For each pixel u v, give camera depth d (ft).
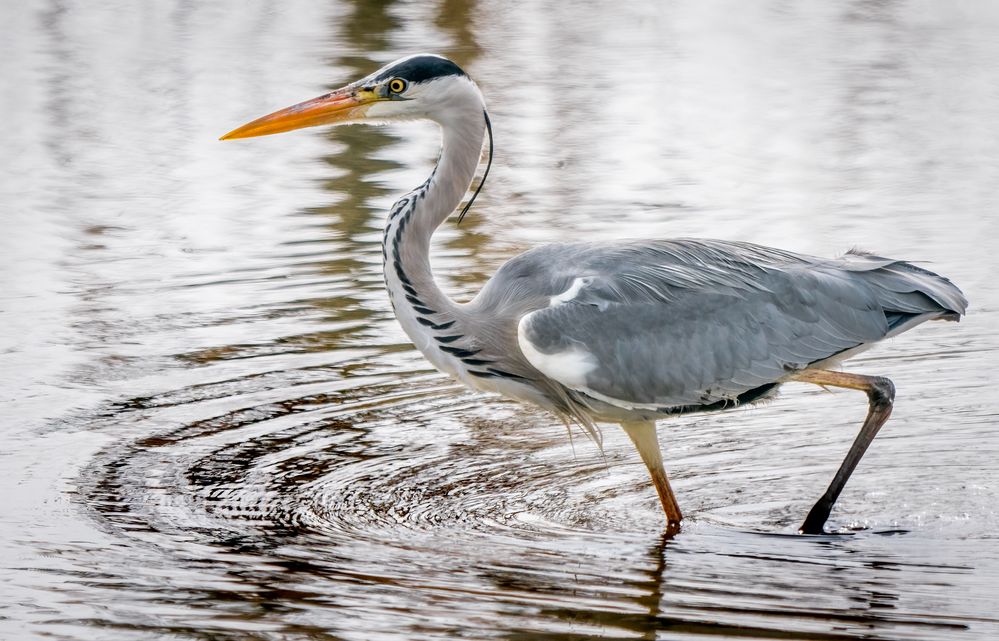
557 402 37.11
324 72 88.53
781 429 43.14
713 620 28.96
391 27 104.78
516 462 39.83
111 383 44.11
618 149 72.95
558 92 85.25
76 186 66.85
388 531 34.40
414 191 36.37
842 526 35.29
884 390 35.55
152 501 35.70
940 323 51.60
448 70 36.22
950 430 42.16
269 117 37.04
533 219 60.80
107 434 40.16
